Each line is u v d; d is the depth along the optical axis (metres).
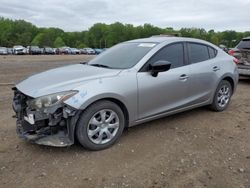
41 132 3.96
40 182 3.45
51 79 4.29
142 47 5.11
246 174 3.64
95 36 128.88
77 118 3.96
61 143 3.93
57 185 3.39
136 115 4.59
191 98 5.39
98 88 4.07
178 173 3.65
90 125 4.11
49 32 125.50
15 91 4.50
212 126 5.28
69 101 3.85
